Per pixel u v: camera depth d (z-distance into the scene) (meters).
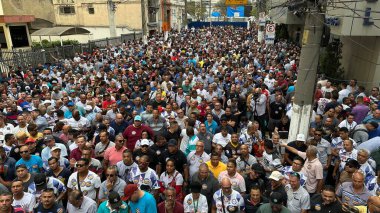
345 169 5.60
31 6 37.00
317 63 7.20
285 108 9.90
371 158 6.23
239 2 40.84
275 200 4.62
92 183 5.78
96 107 9.76
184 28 58.28
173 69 16.05
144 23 40.72
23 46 29.28
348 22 12.02
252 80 12.80
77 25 41.91
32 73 15.69
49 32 28.11
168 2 54.94
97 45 29.20
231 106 9.98
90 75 16.14
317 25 6.97
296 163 5.80
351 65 15.59
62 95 11.28
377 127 7.35
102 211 4.96
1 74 17.25
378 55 12.63
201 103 9.95
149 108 8.87
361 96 8.95
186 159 6.68
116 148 6.77
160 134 7.44
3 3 32.94
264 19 28.72
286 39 35.25
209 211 5.72
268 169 6.47
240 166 6.58
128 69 16.44
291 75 13.73
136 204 4.96
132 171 5.93
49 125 9.09
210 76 14.61
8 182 6.23
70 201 4.99
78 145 6.86
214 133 8.57
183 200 5.77
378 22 11.69
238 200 5.22
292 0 8.36
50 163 5.98
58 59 22.59
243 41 36.78
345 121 7.91
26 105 10.53
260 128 10.45
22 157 6.35
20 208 5.02
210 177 5.85
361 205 5.04
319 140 6.87
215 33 47.81
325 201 4.89
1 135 8.30
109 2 31.38
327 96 9.93
